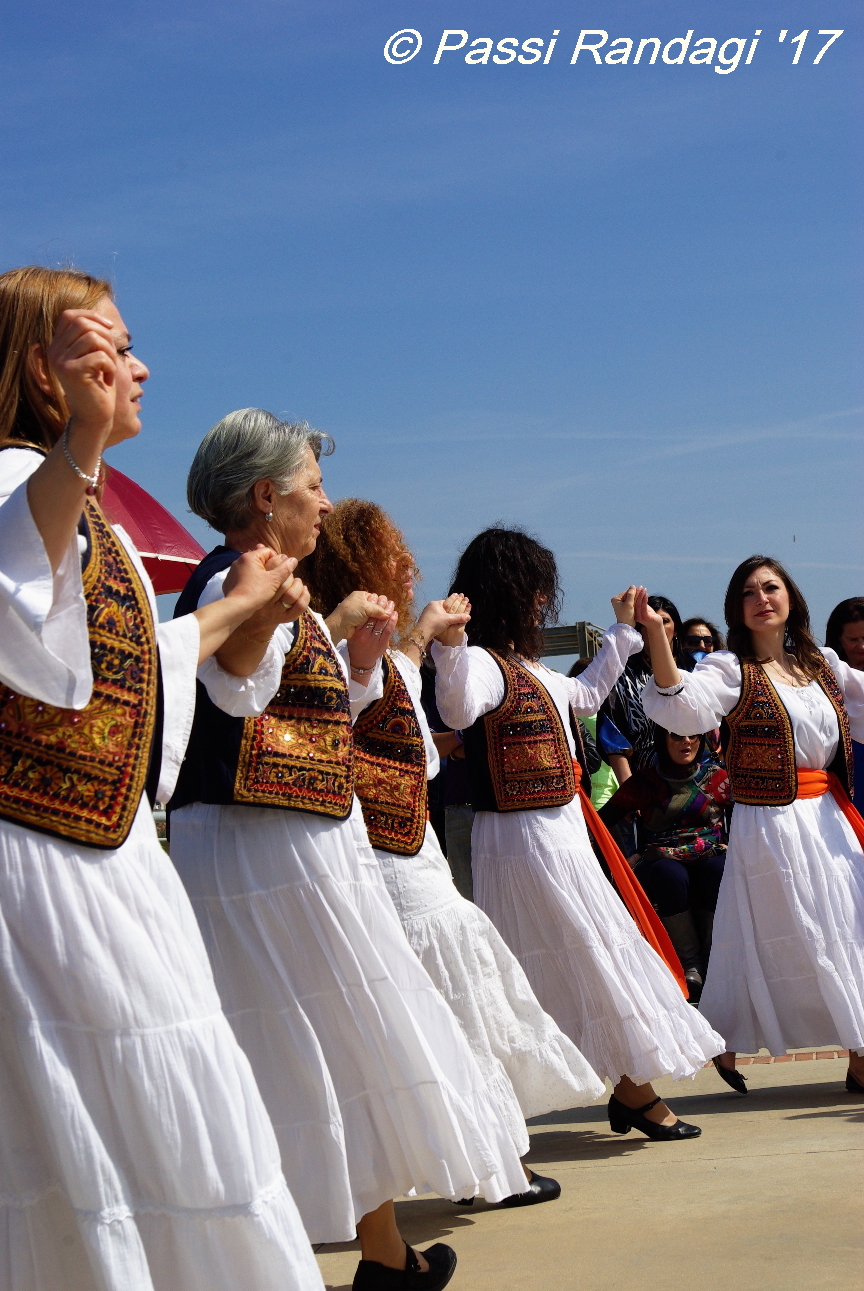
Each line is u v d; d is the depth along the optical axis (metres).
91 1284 1.66
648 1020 3.91
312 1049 2.43
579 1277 2.48
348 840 2.60
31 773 1.70
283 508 2.80
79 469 1.61
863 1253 2.46
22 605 1.59
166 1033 1.67
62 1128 1.61
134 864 1.75
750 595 4.63
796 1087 4.62
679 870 6.24
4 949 1.65
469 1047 2.84
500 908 4.02
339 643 2.99
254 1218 1.67
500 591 4.16
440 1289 2.47
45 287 1.94
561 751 4.08
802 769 4.57
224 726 2.50
